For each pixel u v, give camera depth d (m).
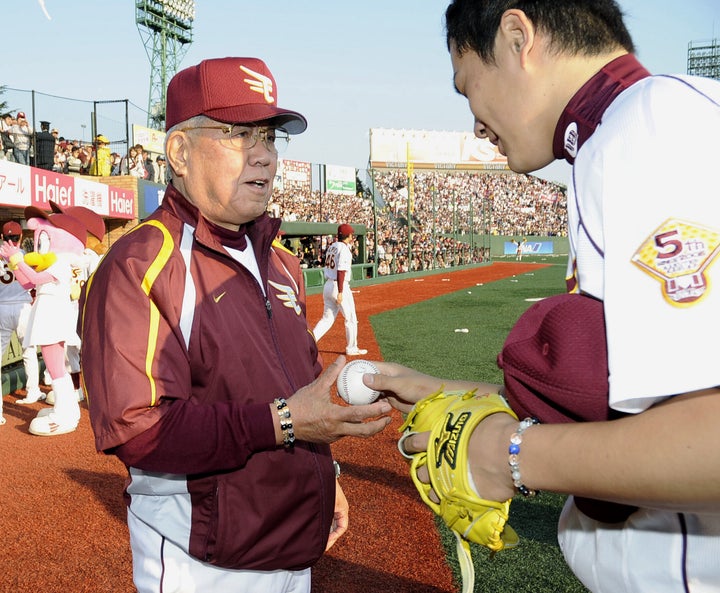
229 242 1.75
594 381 0.85
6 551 3.35
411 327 11.88
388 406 1.39
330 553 3.30
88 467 4.62
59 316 5.34
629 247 0.80
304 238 26.23
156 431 1.44
